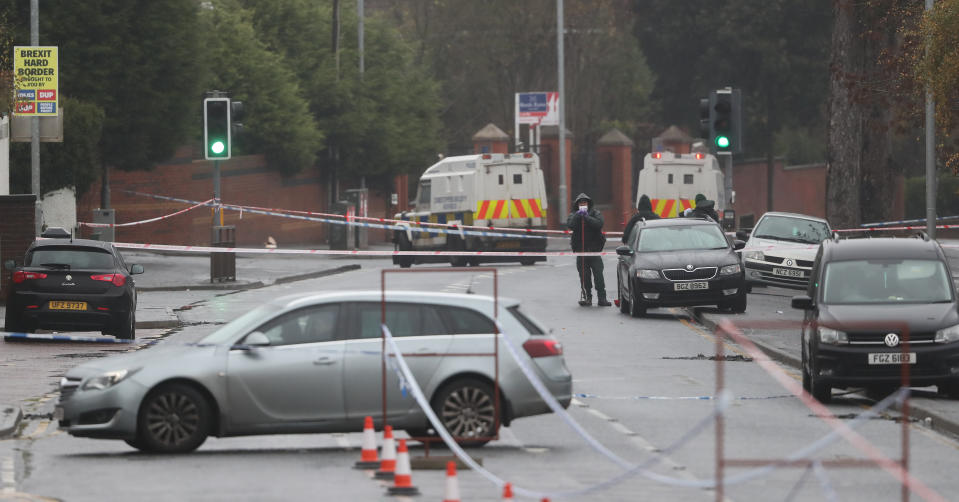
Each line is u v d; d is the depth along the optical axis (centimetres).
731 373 7144
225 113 12656
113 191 17038
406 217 17088
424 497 3944
